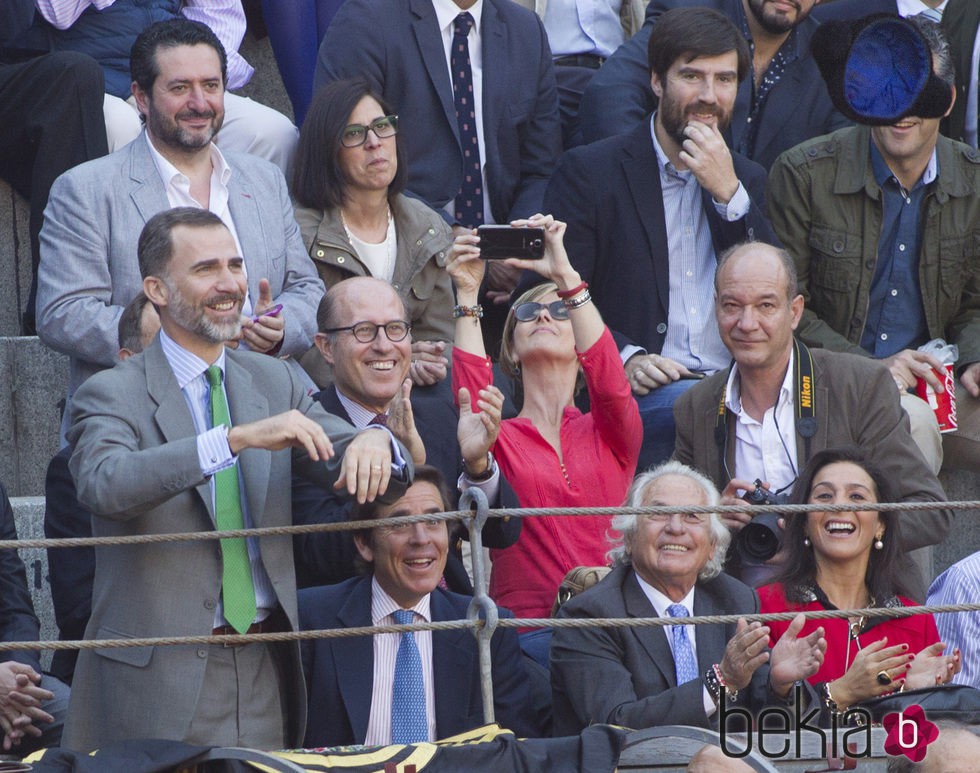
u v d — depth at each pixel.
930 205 26.05
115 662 15.42
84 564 19.66
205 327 15.81
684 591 18.36
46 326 22.47
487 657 15.89
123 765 14.69
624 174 25.34
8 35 27.30
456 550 19.92
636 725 16.75
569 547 21.02
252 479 15.78
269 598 15.94
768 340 21.53
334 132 24.36
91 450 15.22
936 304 26.19
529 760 15.43
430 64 27.73
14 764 14.62
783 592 19.09
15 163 26.94
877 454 21.62
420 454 19.00
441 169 27.67
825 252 26.11
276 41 30.08
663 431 23.81
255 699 15.86
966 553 26.23
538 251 21.44
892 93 24.72
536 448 21.42
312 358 23.83
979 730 15.98
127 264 22.75
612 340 21.53
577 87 30.95
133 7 28.19
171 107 22.91
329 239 24.30
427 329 25.09
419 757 15.26
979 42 28.73
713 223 24.83
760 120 28.36
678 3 28.83
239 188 23.52
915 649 18.77
